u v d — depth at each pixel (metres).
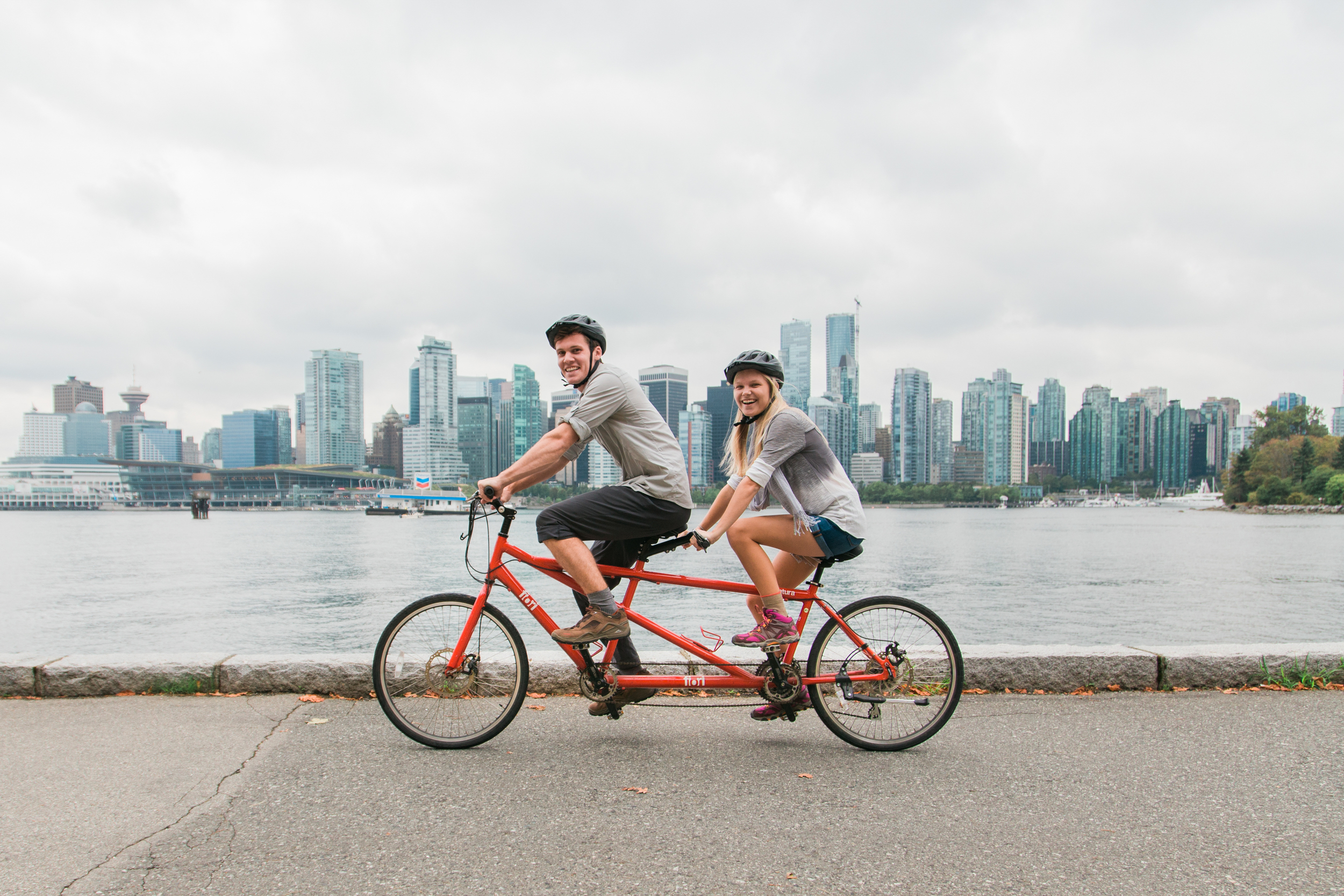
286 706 4.34
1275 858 2.66
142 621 25.64
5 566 47.78
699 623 22.23
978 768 3.49
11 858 2.62
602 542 4.02
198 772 3.39
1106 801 3.13
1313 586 38.34
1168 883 2.49
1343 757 3.62
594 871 2.55
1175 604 31.39
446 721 3.83
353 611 27.73
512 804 3.07
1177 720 4.16
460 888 2.44
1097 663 4.69
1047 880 2.50
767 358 3.86
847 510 3.76
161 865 2.58
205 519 159.88
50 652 20.59
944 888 2.45
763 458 3.74
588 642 3.65
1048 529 111.00
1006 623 26.56
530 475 3.67
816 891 2.43
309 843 2.73
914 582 40.31
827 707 3.80
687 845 2.73
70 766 3.44
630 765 3.51
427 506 181.62
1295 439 178.25
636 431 3.76
